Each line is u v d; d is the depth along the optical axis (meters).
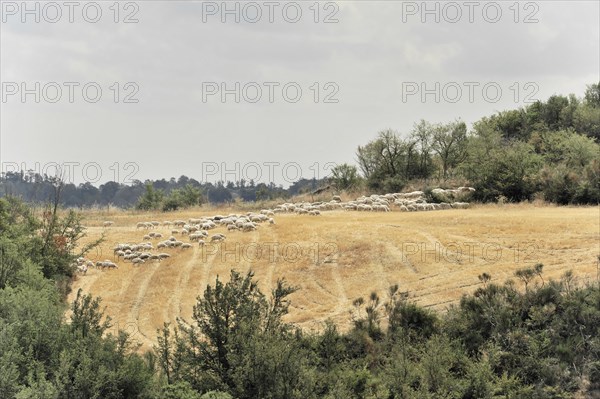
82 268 112.19
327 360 70.12
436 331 75.50
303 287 95.88
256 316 66.50
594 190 133.75
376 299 84.75
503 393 64.62
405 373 66.19
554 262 92.56
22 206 131.50
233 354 62.12
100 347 64.25
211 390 60.34
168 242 121.38
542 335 70.94
